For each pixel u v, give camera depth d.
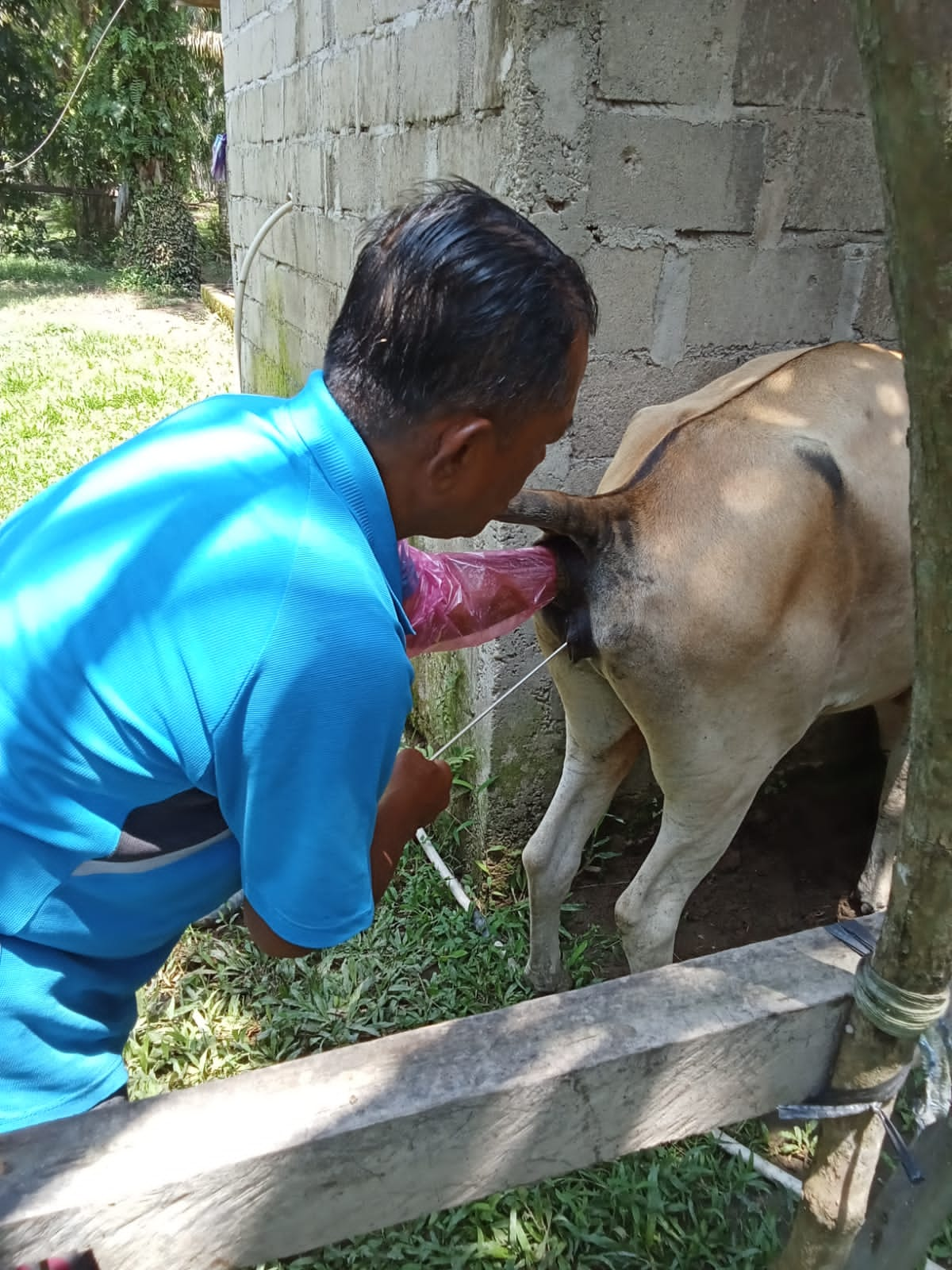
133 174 14.88
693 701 1.87
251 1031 2.32
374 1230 1.02
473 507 1.09
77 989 1.17
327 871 1.00
